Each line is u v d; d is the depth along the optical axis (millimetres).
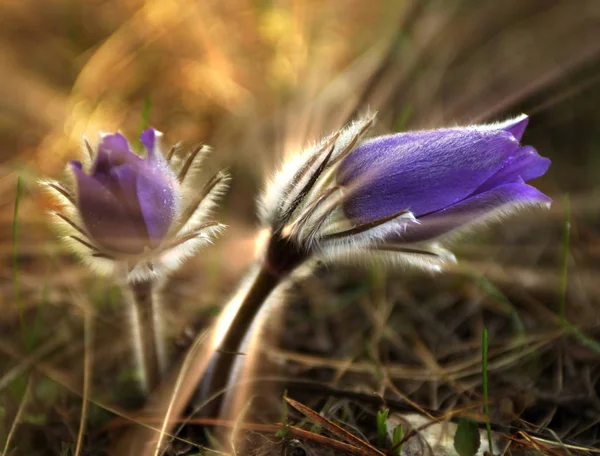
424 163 172
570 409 208
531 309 245
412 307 245
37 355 219
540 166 171
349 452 188
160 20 316
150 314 194
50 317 234
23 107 291
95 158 167
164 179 171
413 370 222
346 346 233
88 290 239
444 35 329
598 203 272
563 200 273
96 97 298
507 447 191
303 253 182
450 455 195
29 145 281
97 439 200
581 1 344
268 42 318
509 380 218
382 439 193
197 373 198
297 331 236
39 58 310
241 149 285
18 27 315
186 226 181
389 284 250
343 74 312
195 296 245
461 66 326
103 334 228
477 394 213
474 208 172
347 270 252
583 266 258
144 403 204
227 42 320
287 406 205
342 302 244
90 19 321
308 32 325
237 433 194
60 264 245
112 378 220
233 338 195
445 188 171
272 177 188
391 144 175
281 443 190
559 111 303
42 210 257
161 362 200
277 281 188
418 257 178
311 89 306
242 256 256
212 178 179
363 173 175
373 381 218
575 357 222
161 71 310
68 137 281
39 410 207
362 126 176
